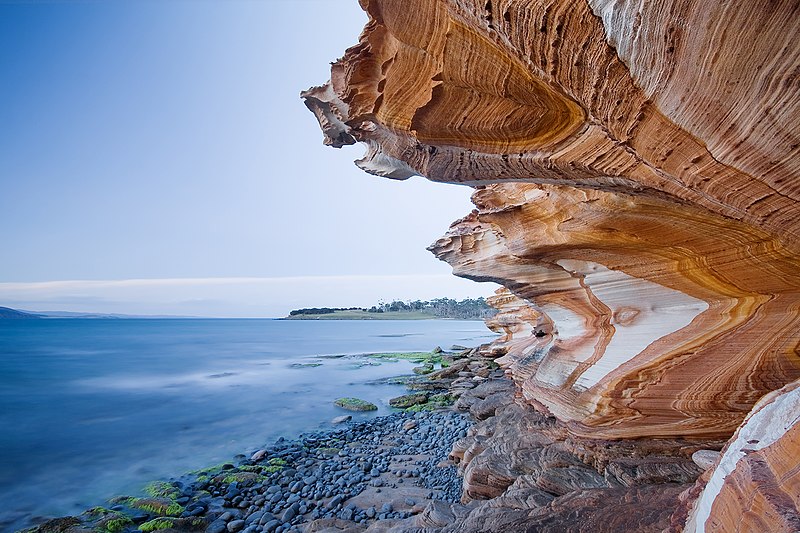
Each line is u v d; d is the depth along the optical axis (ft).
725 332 24.27
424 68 17.10
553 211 28.22
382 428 64.03
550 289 38.91
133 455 54.13
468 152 18.67
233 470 47.39
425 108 16.96
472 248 49.96
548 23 10.86
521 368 54.70
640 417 25.95
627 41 9.71
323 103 35.32
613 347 30.25
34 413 78.38
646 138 11.93
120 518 35.32
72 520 34.88
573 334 37.96
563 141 15.11
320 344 270.87
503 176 19.58
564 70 11.80
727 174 11.28
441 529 22.07
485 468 30.50
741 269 21.12
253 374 129.49
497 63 14.08
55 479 46.01
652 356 26.66
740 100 8.98
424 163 21.77
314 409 80.69
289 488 42.01
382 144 24.25
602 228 24.72
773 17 7.19
